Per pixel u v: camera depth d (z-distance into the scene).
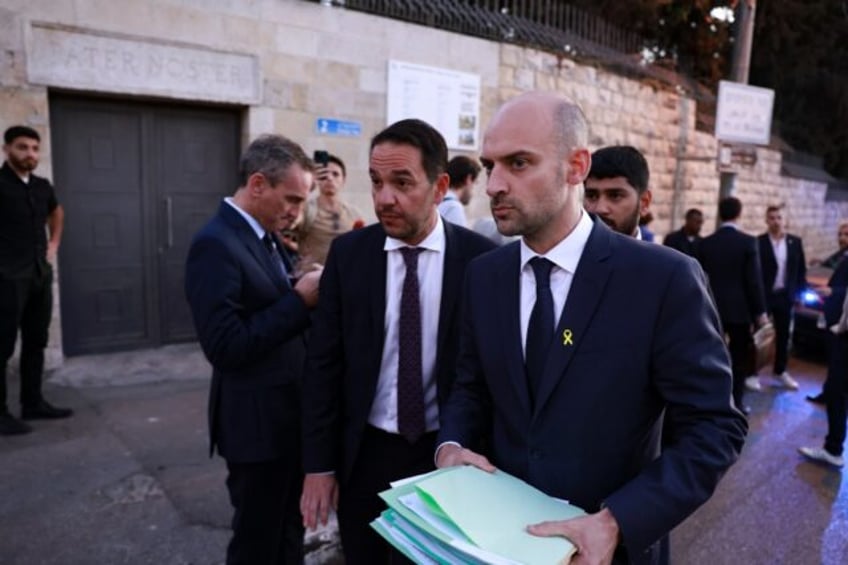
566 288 1.36
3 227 4.07
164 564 2.83
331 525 3.18
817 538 3.36
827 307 4.43
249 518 2.20
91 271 5.71
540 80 8.50
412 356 1.97
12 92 4.91
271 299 2.15
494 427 1.50
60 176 5.46
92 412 4.57
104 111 5.61
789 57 19.42
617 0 12.97
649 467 1.24
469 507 1.19
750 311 5.11
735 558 3.15
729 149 12.22
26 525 3.09
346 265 2.02
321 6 6.36
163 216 6.02
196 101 5.81
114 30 5.26
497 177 1.29
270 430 2.15
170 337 6.21
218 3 5.74
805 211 16.80
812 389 6.21
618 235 1.41
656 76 10.60
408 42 7.02
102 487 3.50
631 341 1.28
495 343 1.43
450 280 1.96
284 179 2.12
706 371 1.24
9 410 4.55
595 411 1.30
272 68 6.14
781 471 4.22
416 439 1.98
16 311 4.13
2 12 4.80
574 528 1.14
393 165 1.83
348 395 2.03
